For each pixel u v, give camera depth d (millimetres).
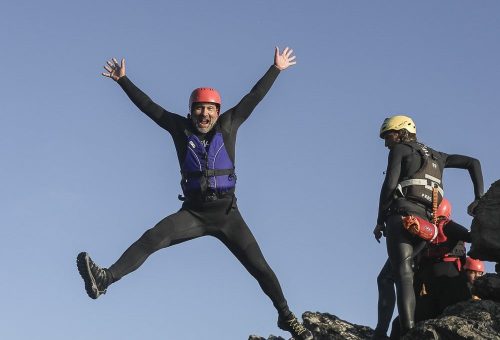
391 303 9805
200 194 9375
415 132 9633
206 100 9438
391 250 9055
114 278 9070
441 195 9328
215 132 9484
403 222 8844
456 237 9344
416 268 9422
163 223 9398
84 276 8836
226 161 9430
